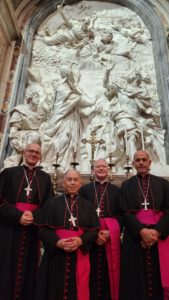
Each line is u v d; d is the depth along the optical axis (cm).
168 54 782
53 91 725
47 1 951
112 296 298
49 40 866
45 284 277
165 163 627
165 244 297
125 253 304
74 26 886
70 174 337
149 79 776
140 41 867
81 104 670
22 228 309
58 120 611
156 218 314
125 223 322
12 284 282
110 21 924
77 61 813
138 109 668
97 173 371
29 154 357
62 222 308
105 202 350
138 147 596
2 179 335
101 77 775
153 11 899
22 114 645
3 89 739
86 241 292
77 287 278
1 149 636
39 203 334
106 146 614
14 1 880
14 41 834
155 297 283
